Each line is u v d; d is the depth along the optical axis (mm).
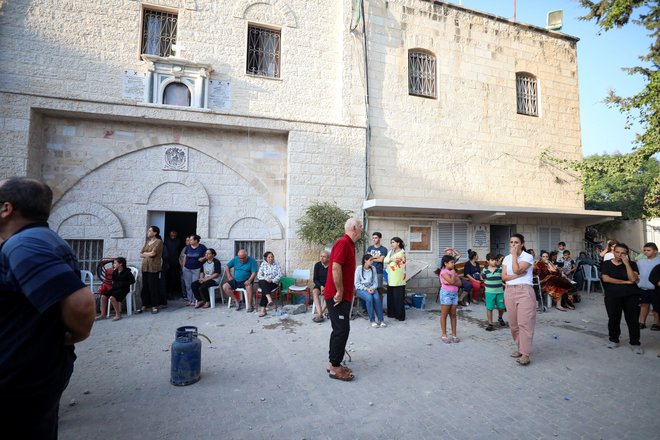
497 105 12562
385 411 3715
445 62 11914
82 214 8648
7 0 8195
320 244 9820
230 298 8773
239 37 9883
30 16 8359
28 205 1979
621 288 5910
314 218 9516
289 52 10352
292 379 4508
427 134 11523
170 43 9555
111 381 4395
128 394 4039
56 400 1969
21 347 1771
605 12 10852
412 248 11000
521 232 12570
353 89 10656
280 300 9133
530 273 5297
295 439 3186
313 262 9953
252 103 9930
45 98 8156
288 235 9812
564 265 11102
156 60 9039
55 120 8633
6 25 8172
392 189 10984
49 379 1858
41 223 2059
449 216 11523
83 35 8727
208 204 9570
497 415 3658
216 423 3439
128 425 3383
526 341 5090
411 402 3926
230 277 8891
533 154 13016
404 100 11289
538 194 12977
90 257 8750
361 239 10016
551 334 6754
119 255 8852
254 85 9961
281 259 10070
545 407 3842
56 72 8477
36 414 1844
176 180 9398
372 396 4059
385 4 11203
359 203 10445
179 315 7980
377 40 11062
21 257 1763
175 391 4129
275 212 10125
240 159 9938
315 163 10094
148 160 9227
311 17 10609
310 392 4141
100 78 8797
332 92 10703
